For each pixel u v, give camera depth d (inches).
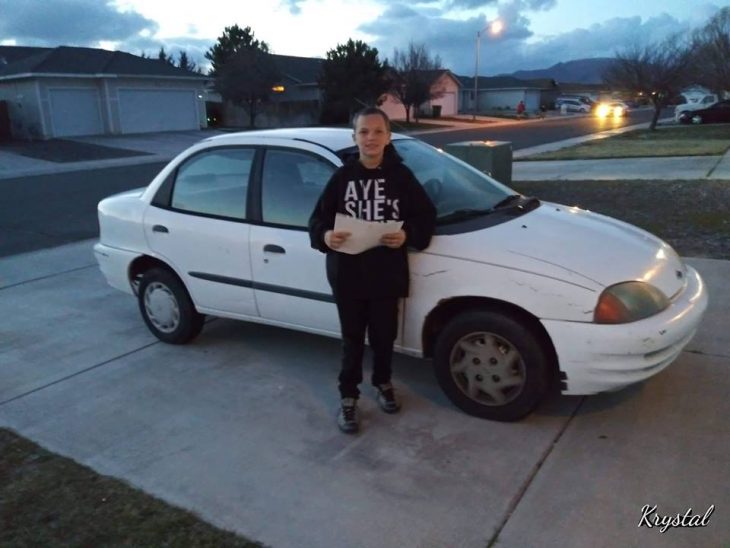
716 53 1268.5
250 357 179.3
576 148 831.1
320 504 113.3
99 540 105.7
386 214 125.6
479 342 135.3
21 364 180.7
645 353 122.3
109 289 250.7
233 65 1491.1
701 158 614.9
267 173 163.0
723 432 128.8
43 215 434.0
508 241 133.7
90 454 132.8
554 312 123.8
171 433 139.9
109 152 957.8
